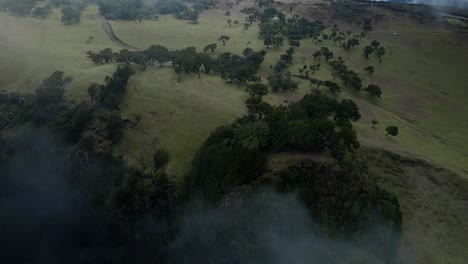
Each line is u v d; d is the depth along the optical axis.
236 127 86.12
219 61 149.88
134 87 114.50
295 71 157.38
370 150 85.94
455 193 80.19
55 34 182.50
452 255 70.00
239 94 117.94
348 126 85.69
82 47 164.25
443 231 73.81
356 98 136.38
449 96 152.38
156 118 101.38
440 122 128.50
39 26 191.75
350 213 66.12
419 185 80.94
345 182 69.56
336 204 67.44
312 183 70.00
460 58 191.88
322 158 74.00
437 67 181.12
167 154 89.94
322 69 161.88
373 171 82.31
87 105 106.38
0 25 179.88
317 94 114.44
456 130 124.00
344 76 146.62
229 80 132.62
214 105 103.38
